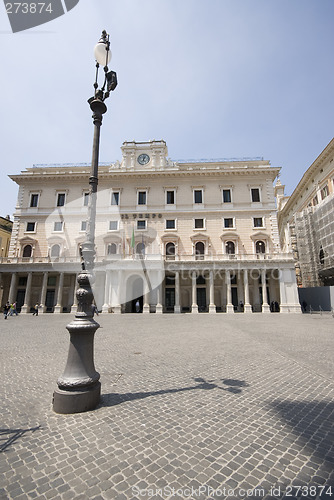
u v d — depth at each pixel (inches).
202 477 109.8
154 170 1425.9
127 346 406.0
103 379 242.2
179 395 201.8
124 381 236.2
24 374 261.6
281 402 187.2
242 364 290.0
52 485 105.7
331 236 1268.5
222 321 811.4
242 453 126.6
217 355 335.3
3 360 320.5
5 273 1295.5
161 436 142.8
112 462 120.5
